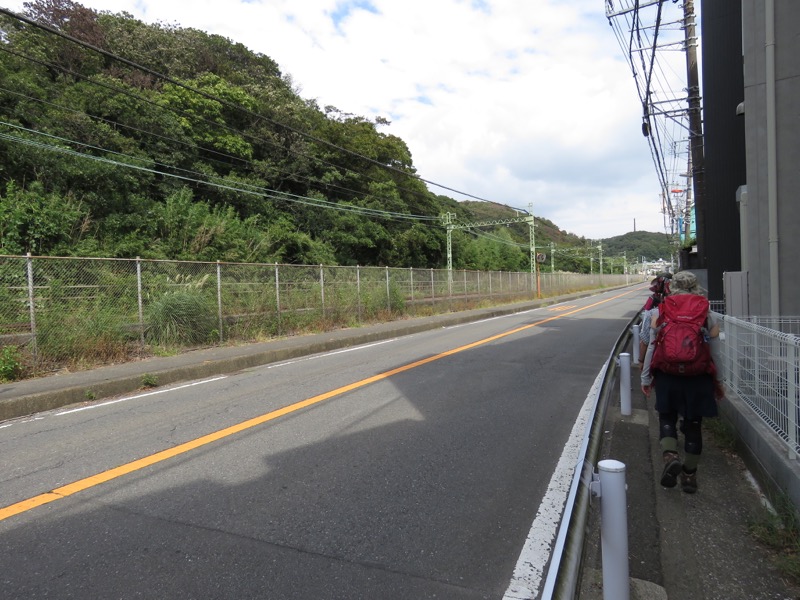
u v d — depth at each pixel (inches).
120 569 110.4
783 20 228.8
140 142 1051.9
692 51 665.0
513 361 379.2
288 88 1892.2
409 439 199.3
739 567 114.5
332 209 1498.5
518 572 110.5
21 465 175.9
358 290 677.3
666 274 351.9
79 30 1154.0
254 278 522.0
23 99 853.8
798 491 122.6
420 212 1940.2
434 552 118.4
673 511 141.6
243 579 107.0
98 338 365.7
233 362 381.1
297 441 197.2
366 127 1839.3
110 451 189.2
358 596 101.6
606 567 90.6
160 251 846.5
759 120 237.0
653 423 224.2
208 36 1712.6
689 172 1274.6
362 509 139.9
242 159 1312.7
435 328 679.7
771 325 224.5
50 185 799.7
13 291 335.6
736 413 180.9
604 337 527.2
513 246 2854.3
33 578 106.8
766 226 235.3
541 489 153.2
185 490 152.3
